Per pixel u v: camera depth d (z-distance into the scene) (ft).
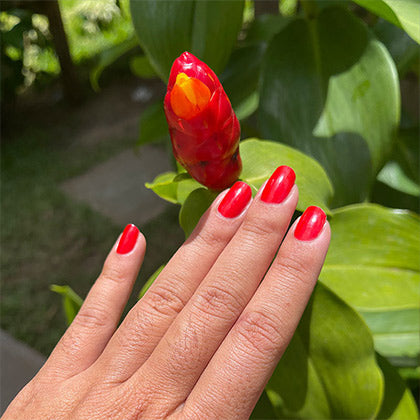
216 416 0.51
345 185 0.76
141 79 4.21
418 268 0.75
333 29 0.80
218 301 0.53
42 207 2.98
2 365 1.85
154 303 0.58
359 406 0.71
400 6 0.60
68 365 0.62
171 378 0.53
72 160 3.43
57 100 4.14
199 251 0.58
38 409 0.57
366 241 0.74
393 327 0.99
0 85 3.13
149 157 3.35
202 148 0.51
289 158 0.66
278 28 1.11
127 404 0.53
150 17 0.81
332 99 0.78
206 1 0.79
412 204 1.08
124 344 0.57
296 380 0.72
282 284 0.52
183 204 0.67
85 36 4.61
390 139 0.75
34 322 2.27
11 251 2.70
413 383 1.15
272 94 0.81
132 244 0.65
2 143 3.70
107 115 3.90
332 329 0.67
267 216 0.52
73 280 2.49
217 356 0.52
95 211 2.94
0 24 2.77
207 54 0.82
